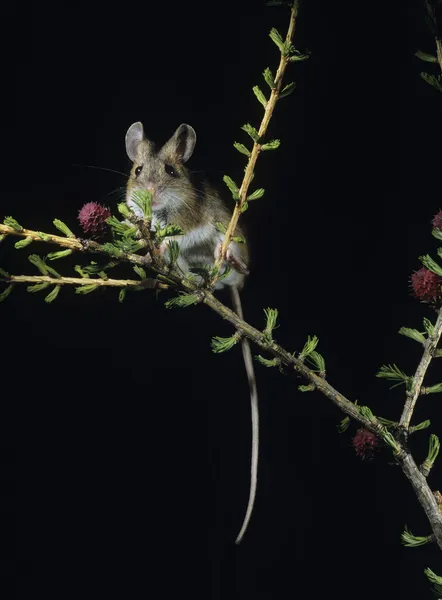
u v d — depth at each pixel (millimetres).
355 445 918
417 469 908
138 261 946
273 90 961
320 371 931
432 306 922
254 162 968
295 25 959
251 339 938
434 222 918
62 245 938
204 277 955
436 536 899
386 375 920
